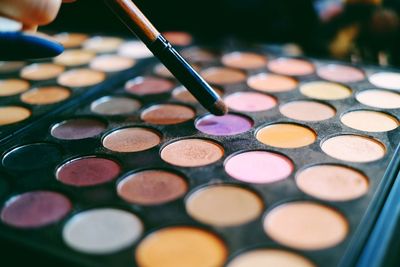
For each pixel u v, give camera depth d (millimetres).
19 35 246
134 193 269
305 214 254
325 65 394
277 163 288
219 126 322
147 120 329
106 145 306
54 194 270
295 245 238
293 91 358
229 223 249
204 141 308
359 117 325
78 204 263
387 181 268
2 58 253
